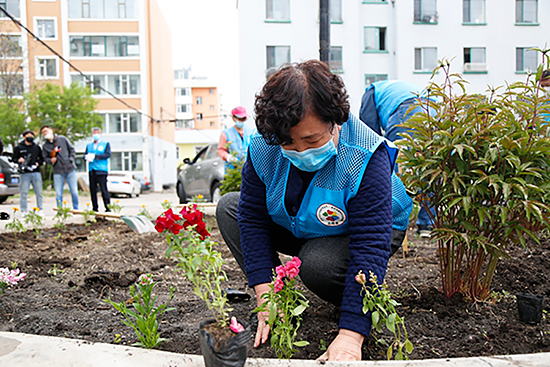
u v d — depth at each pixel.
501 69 24.41
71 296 2.77
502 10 24.27
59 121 26.23
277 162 1.92
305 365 1.49
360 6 24.16
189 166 10.20
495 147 2.19
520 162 2.19
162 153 35.34
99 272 3.12
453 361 1.51
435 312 2.35
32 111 26.70
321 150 1.67
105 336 2.09
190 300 2.71
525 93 2.28
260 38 23.08
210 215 6.82
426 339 2.03
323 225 1.95
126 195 22.89
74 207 9.16
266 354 1.82
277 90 1.54
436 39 24.16
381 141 1.81
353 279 1.74
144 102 32.41
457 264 2.51
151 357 1.61
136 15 31.98
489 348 1.93
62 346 1.70
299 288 2.84
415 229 5.25
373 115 4.74
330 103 1.53
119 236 5.14
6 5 30.52
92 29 31.66
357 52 23.72
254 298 2.71
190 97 84.56
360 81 24.25
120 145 32.44
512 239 2.42
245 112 6.75
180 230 1.54
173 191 32.22
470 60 24.38
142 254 4.08
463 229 2.44
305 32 23.27
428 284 2.84
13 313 2.46
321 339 2.00
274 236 2.28
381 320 1.69
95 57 31.88
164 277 3.30
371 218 1.76
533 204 2.09
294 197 1.94
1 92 27.34
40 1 30.91
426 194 2.48
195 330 2.15
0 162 12.45
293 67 1.59
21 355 1.64
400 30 23.98
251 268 2.02
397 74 24.09
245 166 2.08
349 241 1.86
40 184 8.98
